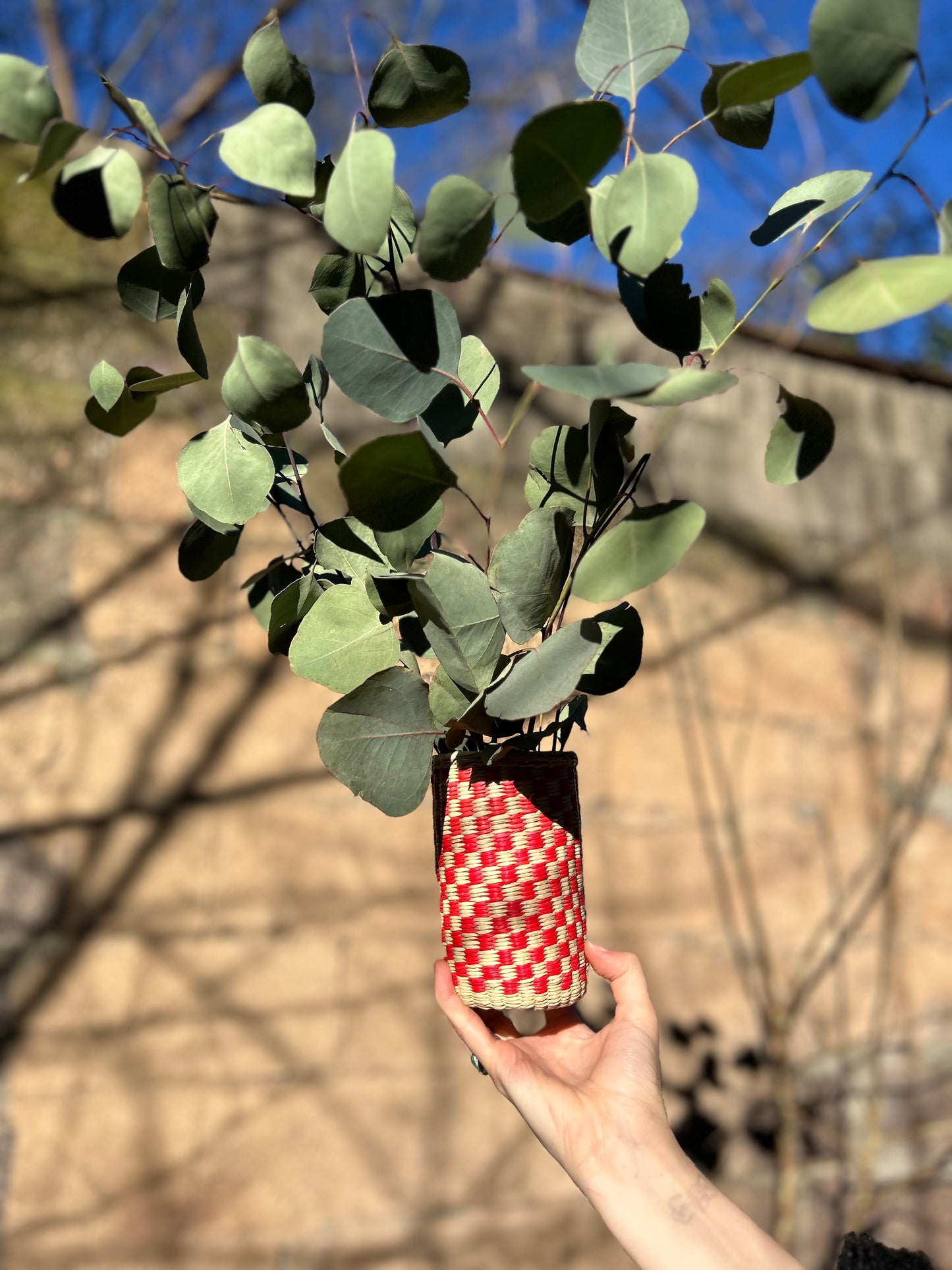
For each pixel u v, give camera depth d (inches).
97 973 40.0
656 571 15.0
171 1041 40.6
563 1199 45.4
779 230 18.0
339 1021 43.2
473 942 19.2
